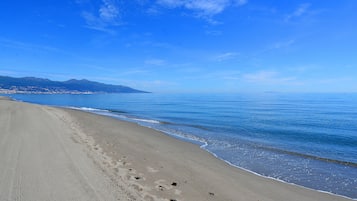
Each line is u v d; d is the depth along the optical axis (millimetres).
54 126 12891
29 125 12445
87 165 6441
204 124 22344
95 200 4340
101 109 41281
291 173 8578
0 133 9883
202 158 9758
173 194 5340
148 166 7488
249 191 6379
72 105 53188
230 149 12133
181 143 12805
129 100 82688
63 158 6855
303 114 32656
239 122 24016
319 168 9258
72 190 4699
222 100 79250
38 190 4598
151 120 24953
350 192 6949
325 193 6793
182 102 67562
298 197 6336
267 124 22594
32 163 6203
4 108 22031
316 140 15398
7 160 6324
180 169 7660
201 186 6242
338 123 23516
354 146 13797
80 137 10750
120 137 12445
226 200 5500
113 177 5793
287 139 15641
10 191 4488
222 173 7816
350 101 68188
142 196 4914
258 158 10500
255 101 71688
